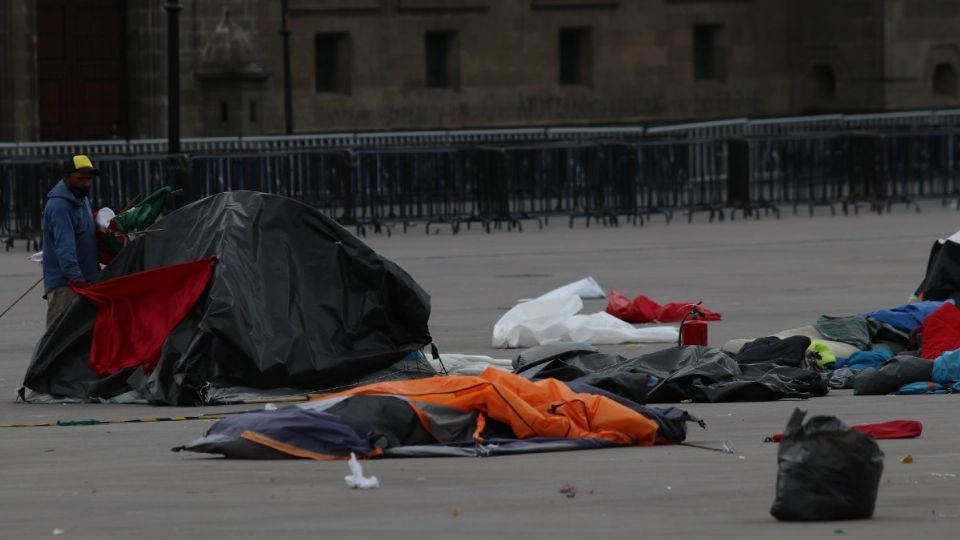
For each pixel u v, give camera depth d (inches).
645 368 1147.3
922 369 1167.0
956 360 1162.0
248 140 2970.0
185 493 776.9
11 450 953.5
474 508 725.3
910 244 2379.4
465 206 2701.8
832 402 1111.6
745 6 4224.9
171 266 1188.5
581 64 4097.0
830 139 2940.5
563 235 2603.3
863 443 680.4
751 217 2893.7
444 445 902.4
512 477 812.0
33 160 2438.5
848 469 676.7
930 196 3024.1
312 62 3757.4
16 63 3405.5
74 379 1196.5
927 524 668.1
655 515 701.3
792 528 661.9
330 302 1205.7
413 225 2792.8
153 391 1166.3
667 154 2812.5
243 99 3550.7
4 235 2434.8
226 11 3540.8
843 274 1994.3
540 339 1438.2
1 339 1542.8
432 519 699.4
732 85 4232.3
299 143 3021.7
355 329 1205.7
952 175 3051.2
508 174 2723.9
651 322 1592.0
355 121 3811.5
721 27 4212.6
